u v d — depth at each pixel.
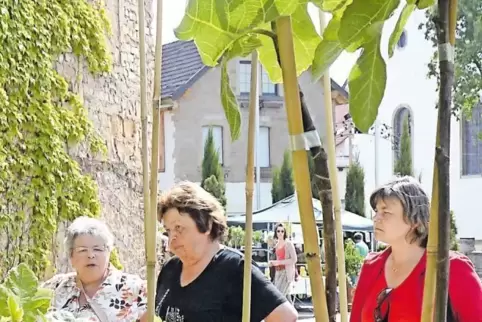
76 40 5.90
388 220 2.36
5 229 5.07
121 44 6.59
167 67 24.64
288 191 22.88
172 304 2.66
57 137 5.55
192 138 23.22
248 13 0.92
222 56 1.03
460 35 15.90
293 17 1.12
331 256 1.05
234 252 2.67
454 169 21.05
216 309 2.57
